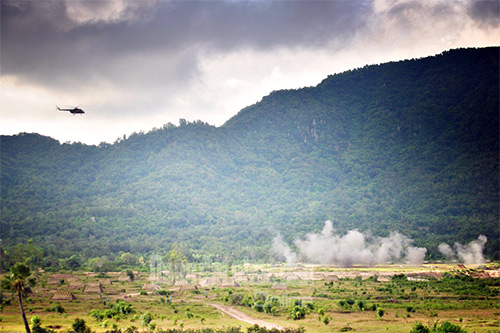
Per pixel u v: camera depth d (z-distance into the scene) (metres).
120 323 138.12
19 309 155.50
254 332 125.38
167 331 124.19
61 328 130.00
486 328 135.50
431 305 172.75
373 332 131.25
